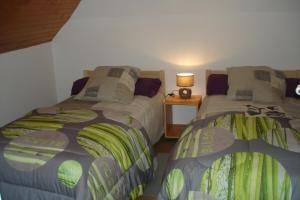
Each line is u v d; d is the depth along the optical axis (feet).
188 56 12.07
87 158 6.49
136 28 12.35
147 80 11.73
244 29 11.27
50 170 6.32
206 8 11.30
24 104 12.15
